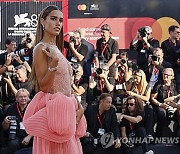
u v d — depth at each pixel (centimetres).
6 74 914
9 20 1070
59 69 400
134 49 1021
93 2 1058
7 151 799
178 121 895
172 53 1002
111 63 982
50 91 404
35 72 410
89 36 1059
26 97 832
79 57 979
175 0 1051
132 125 859
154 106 927
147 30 1012
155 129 912
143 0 1055
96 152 823
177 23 1052
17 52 968
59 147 398
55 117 388
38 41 417
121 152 843
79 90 923
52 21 410
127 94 930
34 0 1067
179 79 971
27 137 800
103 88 935
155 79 951
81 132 421
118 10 1059
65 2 1062
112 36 1058
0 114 851
